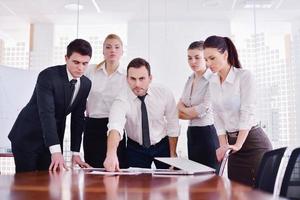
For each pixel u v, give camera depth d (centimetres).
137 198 83
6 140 386
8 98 392
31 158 218
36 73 412
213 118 245
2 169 445
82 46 206
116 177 138
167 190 97
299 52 430
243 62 447
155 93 228
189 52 262
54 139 198
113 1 410
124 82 258
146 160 232
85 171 172
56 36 491
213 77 231
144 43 465
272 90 432
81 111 232
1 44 514
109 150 189
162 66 461
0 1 413
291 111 425
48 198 83
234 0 408
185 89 276
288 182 123
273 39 508
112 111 212
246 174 221
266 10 436
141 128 227
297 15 452
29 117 220
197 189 99
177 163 176
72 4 420
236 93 219
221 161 208
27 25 493
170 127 238
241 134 211
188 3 416
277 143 418
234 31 504
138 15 452
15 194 90
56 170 182
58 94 212
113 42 270
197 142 263
